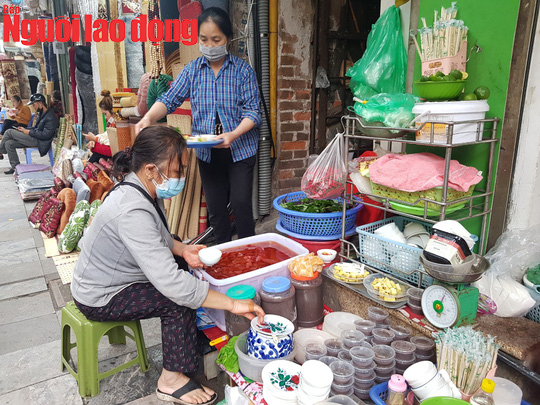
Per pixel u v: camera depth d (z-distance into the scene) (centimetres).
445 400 136
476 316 182
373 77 242
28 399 197
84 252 181
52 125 673
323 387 145
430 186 179
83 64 614
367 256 221
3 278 322
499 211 207
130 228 170
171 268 171
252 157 289
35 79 1156
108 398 197
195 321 192
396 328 191
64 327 207
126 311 181
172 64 395
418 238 217
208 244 354
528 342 164
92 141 469
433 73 204
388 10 239
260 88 361
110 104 491
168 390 192
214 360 208
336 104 425
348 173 227
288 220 261
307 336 199
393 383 148
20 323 261
